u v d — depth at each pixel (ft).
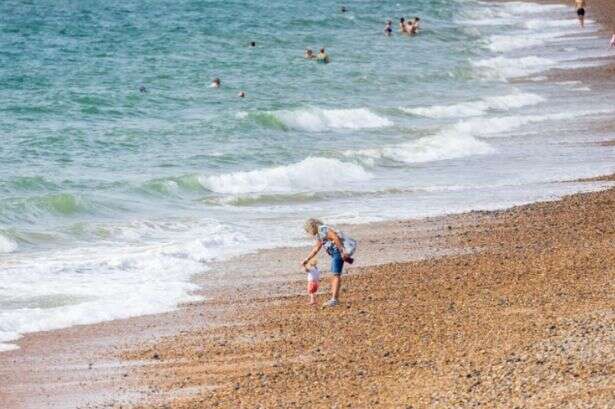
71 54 499.51
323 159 281.33
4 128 321.52
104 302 164.66
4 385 130.31
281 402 120.47
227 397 123.65
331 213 235.61
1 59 477.77
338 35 590.55
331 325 152.76
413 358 133.59
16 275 179.01
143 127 330.75
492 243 203.21
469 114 378.73
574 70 503.20
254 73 450.71
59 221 225.56
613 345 126.00
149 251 196.44
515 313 150.82
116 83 416.46
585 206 236.22
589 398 107.45
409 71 474.08
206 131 328.49
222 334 150.10
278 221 228.43
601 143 321.73
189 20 631.97
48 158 284.20
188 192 256.93
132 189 252.42
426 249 199.93
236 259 195.11
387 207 241.35
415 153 305.73
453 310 156.35
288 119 343.05
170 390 127.54
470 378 120.78
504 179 272.31
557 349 127.24
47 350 143.43
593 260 184.75
